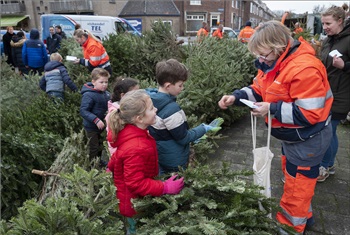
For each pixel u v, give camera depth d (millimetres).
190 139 2084
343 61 2582
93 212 1933
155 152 1909
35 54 8211
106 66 5418
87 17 13086
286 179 2189
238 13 46625
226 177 1974
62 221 1611
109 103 2934
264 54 1934
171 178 1874
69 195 2143
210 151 3170
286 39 1855
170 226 1640
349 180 3207
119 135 1855
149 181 1791
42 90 4855
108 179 2023
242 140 4391
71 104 4250
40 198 2520
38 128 3459
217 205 1742
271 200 1885
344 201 2832
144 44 6762
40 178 3072
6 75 6102
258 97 2342
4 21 31156
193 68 4773
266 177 2082
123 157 1791
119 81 2881
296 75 1815
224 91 4320
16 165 2852
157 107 2008
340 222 2545
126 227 2135
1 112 3582
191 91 4258
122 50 6465
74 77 6000
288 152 2105
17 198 2922
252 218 1791
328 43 2885
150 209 1866
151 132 2055
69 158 2600
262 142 4320
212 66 4520
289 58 1879
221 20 40844
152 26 6855
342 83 2746
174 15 33531
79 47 7051
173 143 2072
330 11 2717
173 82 2008
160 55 6742
